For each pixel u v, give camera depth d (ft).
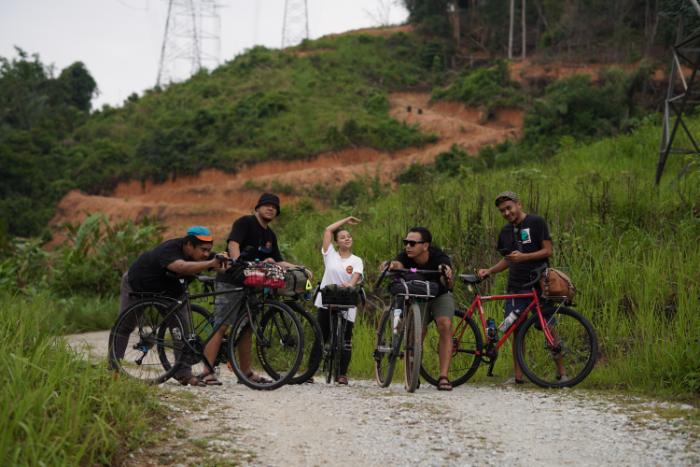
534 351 25.84
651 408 19.52
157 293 23.12
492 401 21.07
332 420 17.95
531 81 201.67
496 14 261.24
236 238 23.91
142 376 22.80
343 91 236.43
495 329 24.77
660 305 27.96
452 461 14.67
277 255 24.89
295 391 22.30
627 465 14.43
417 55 266.57
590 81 167.73
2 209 191.83
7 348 16.78
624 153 61.21
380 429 17.13
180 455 14.48
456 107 208.03
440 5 277.23
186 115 228.43
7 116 280.72
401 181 125.59
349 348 25.52
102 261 62.59
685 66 149.18
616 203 40.40
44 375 15.74
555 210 40.34
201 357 22.98
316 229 53.93
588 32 207.82
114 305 56.34
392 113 215.31
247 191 181.06
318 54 267.80
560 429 17.33
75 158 224.74
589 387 23.66
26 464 11.56
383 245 40.83
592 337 23.21
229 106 228.43
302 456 14.87
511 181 51.85
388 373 24.07
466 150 170.30
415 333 22.66
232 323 23.49
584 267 31.32
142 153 211.20
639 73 144.25
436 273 23.94
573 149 71.61
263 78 253.24
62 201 205.16
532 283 23.80
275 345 22.90
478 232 37.06
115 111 273.75
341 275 26.68
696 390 21.54
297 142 196.54
